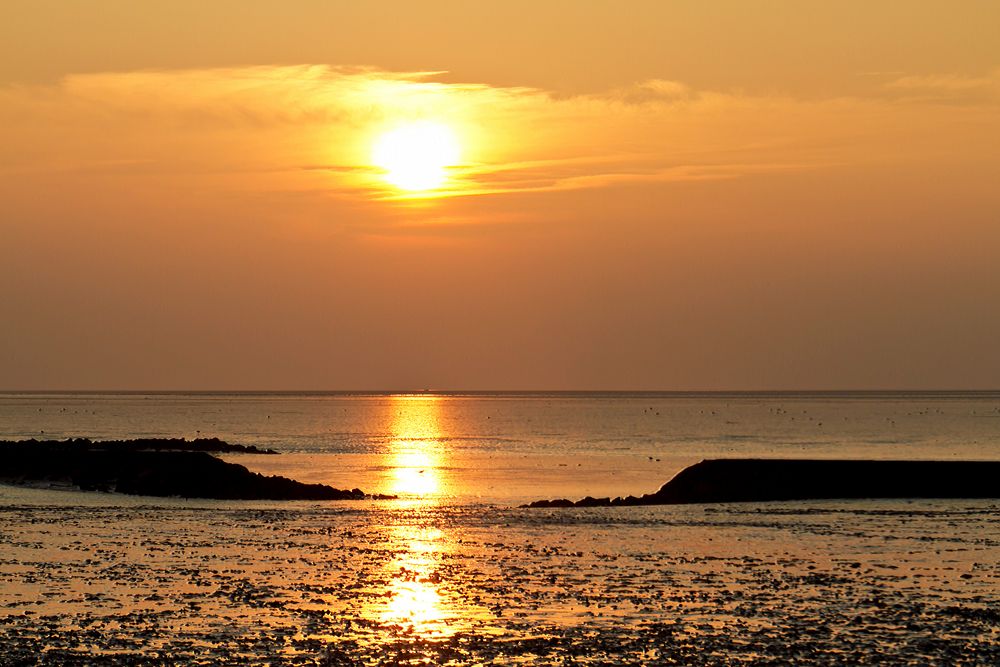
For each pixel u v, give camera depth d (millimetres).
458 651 42094
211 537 73062
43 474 115750
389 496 111125
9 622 45625
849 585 56062
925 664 40562
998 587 55688
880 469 105000
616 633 45094
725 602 51500
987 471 104312
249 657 40719
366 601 51125
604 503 99188
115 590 52875
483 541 72500
